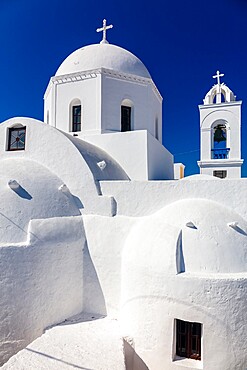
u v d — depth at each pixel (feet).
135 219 30.14
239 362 22.08
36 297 26.40
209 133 60.34
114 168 38.63
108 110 44.50
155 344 23.49
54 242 28.35
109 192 32.65
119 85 45.73
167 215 27.76
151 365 23.61
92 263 30.60
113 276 29.66
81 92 45.24
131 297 25.30
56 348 22.53
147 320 24.00
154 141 44.19
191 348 23.45
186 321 22.98
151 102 48.57
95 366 20.01
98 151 39.45
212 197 30.25
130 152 41.19
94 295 30.27
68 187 33.60
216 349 22.07
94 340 23.99
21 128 37.65
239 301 22.44
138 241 26.86
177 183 31.22
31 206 28.78
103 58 46.98
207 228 25.48
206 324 22.27
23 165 33.55
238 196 29.58
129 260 26.18
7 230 26.55
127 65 47.91
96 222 31.24
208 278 22.59
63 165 34.22
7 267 25.08
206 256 24.07
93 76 44.57
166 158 51.11
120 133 41.91
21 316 25.38
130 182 32.27
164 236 25.48
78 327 26.73
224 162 58.18
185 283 22.84
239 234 25.91
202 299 22.45
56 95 46.91
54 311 27.61
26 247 26.32
